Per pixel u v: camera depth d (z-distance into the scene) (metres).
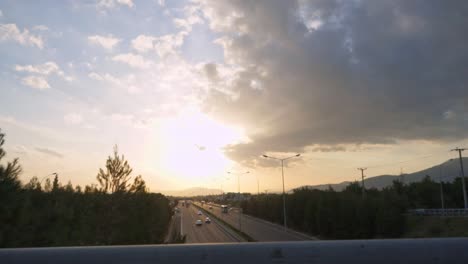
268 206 79.31
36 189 18.98
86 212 19.05
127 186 20.66
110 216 19.77
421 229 38.41
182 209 143.38
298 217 58.38
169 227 63.69
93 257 1.93
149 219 27.88
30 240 12.67
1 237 11.42
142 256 1.94
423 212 43.06
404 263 1.98
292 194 67.31
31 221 13.16
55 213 15.12
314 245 2.04
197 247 2.01
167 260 1.93
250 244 2.04
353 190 69.31
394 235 39.97
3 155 12.75
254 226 66.12
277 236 49.91
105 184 20.14
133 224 21.97
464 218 35.56
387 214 40.41
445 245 2.04
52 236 14.00
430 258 2.00
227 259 1.95
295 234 52.69
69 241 15.66
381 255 2.00
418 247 2.04
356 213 43.72
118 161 20.47
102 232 19.45
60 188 23.53
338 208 46.47
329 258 1.98
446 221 36.97
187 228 62.88
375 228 42.34
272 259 1.97
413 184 64.56
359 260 1.98
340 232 44.78
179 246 2.02
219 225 68.81
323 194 54.88
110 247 1.99
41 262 1.89
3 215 11.83
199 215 102.38
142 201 25.31
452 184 58.53
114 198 20.08
